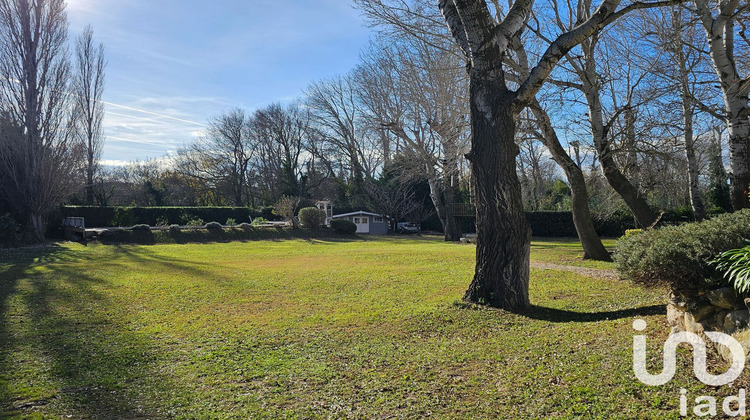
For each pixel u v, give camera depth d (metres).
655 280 4.44
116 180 45.34
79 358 4.89
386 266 13.53
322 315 7.00
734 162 8.40
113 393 3.91
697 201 13.08
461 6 6.70
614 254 5.14
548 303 7.21
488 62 6.74
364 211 40.81
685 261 4.07
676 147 11.98
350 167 46.53
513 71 11.93
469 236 26.47
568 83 11.47
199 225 30.00
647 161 12.97
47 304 7.89
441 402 3.58
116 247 21.08
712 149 17.12
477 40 6.71
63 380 4.21
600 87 12.09
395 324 6.26
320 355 4.97
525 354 4.61
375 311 7.14
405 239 30.38
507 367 4.29
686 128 11.79
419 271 12.08
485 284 6.97
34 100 21.25
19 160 21.27
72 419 3.38
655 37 11.38
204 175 47.59
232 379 4.25
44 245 20.86
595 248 14.13
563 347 4.64
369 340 5.54
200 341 5.59
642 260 4.42
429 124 21.48
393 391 3.87
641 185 13.55
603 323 5.42
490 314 6.45
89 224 28.98
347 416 3.40
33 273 11.87
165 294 8.98
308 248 21.92
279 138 48.38
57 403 3.68
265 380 4.21
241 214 37.47
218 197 48.50
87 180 33.94
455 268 12.62
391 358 4.79
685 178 17.00
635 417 2.99
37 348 5.25
